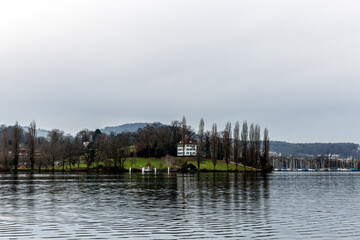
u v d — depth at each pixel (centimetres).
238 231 3622
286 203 5756
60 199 6209
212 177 15138
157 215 4522
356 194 7419
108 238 3338
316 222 4091
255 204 5606
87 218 4297
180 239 3312
